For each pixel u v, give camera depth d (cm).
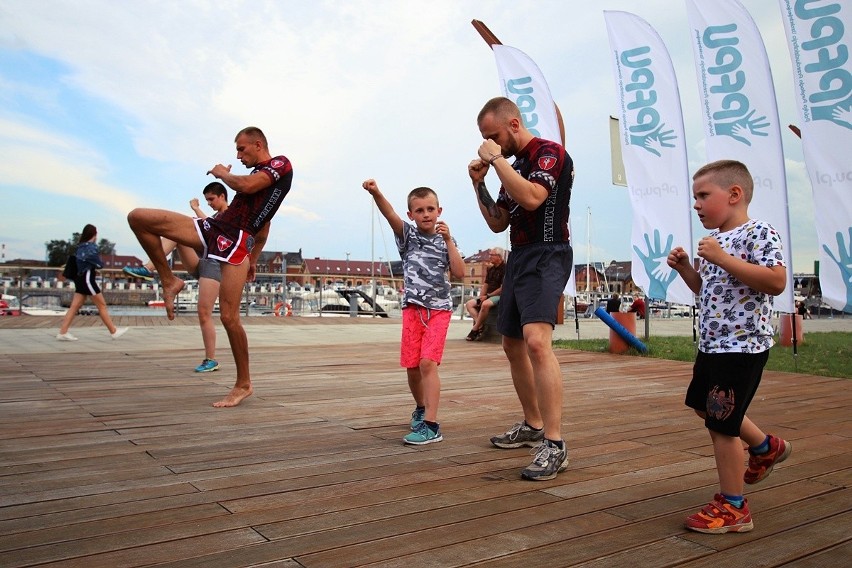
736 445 200
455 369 630
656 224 822
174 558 170
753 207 716
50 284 1830
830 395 491
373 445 310
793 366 699
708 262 213
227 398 411
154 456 281
